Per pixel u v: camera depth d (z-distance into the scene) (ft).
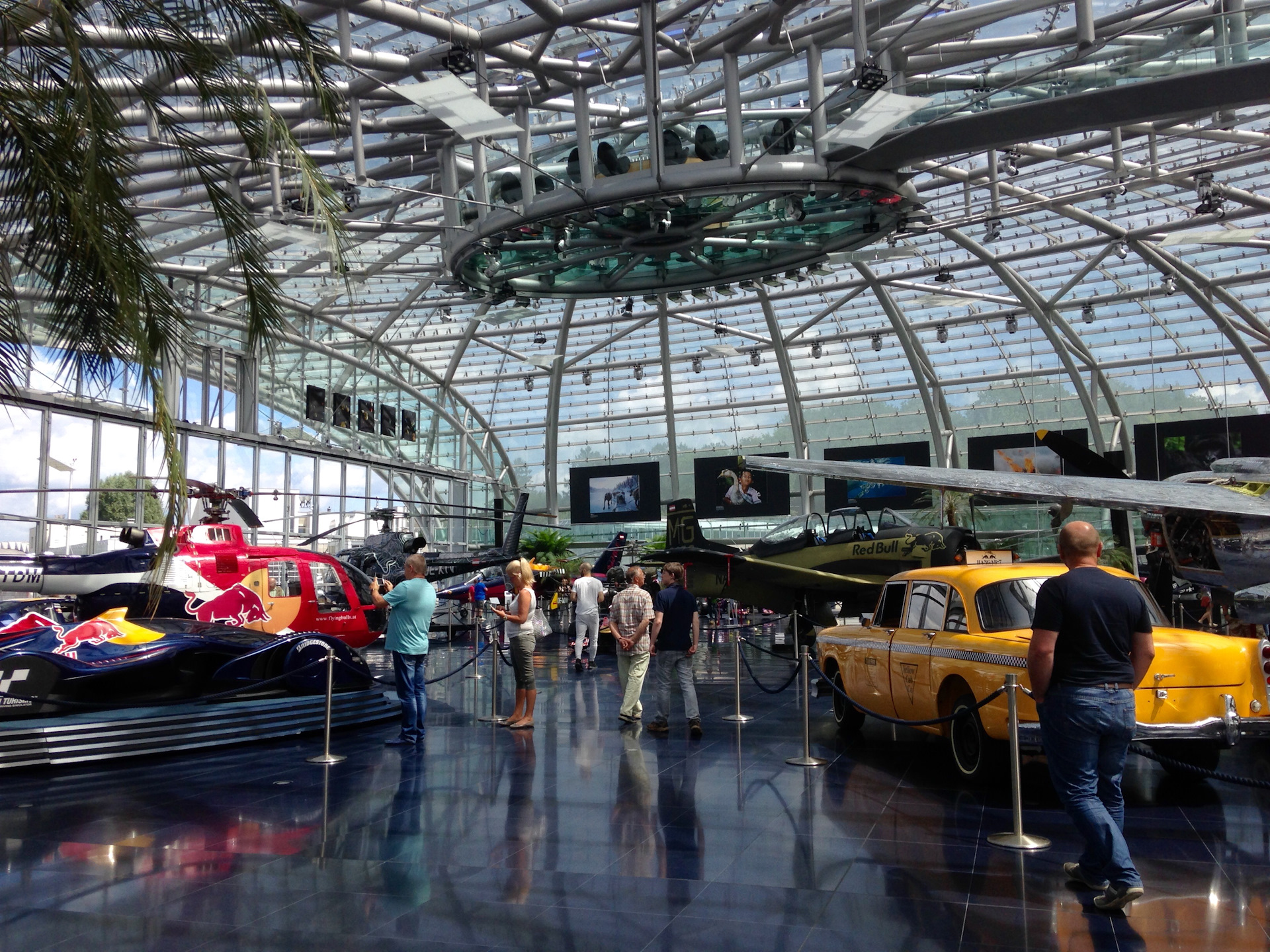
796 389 129.08
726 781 26.27
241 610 47.29
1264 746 31.09
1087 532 17.08
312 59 25.94
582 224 64.28
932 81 57.72
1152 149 73.97
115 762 29.12
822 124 57.67
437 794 24.72
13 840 20.22
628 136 60.64
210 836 20.61
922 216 70.95
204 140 25.52
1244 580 37.83
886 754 30.37
